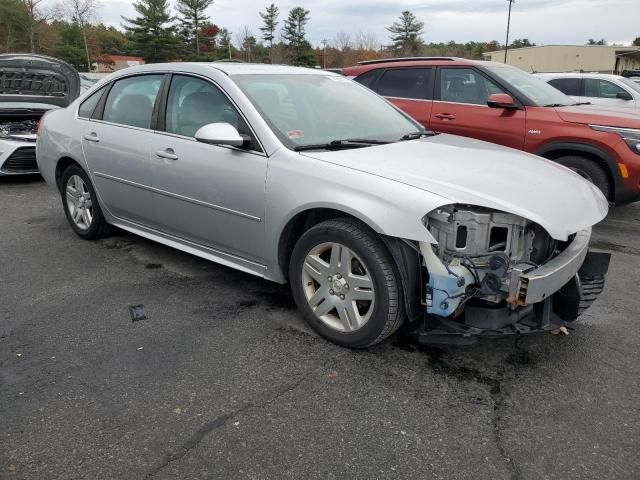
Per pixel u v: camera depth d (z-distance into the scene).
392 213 2.90
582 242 3.21
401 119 4.45
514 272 2.79
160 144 4.14
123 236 5.45
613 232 5.94
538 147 6.24
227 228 3.79
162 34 72.38
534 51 65.12
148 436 2.55
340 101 4.24
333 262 3.25
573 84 11.31
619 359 3.25
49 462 2.38
